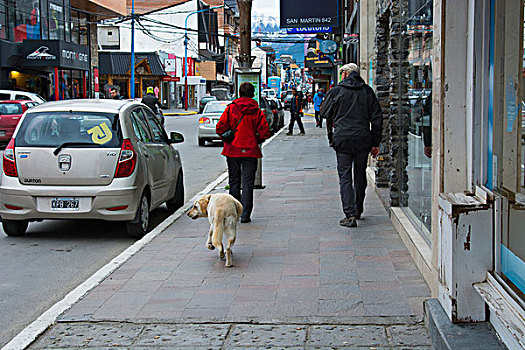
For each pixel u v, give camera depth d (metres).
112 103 8.37
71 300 5.33
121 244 7.90
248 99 8.22
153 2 68.50
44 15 35.19
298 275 5.86
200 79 67.94
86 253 7.46
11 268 6.82
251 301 5.19
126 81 57.62
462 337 3.74
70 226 8.91
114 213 7.62
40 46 32.94
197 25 70.19
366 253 6.51
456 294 3.93
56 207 7.60
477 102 4.17
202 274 6.01
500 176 3.90
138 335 4.56
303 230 7.69
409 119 7.46
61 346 4.41
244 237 7.43
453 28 4.27
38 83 35.28
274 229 7.81
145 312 5.01
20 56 32.75
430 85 6.05
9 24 32.19
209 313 4.94
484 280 3.92
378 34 9.99
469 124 4.25
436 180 4.78
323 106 7.75
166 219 8.79
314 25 21.08
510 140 3.70
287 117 45.22
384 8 9.46
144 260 6.59
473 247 3.90
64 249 7.65
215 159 17.97
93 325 4.79
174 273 6.07
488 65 4.07
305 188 11.26
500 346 3.60
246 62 11.37
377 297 5.16
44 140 7.69
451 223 3.91
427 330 4.41
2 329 5.01
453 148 4.38
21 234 8.29
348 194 7.71
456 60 4.29
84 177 7.56
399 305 4.96
